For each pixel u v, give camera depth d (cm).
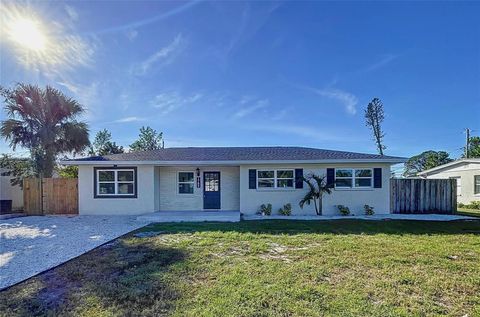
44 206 1509
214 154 1616
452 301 436
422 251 699
